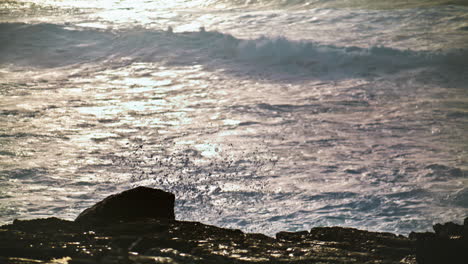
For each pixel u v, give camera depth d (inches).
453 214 453.7
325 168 576.1
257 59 1160.2
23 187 517.0
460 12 1414.9
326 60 1130.7
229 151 634.8
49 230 130.1
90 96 922.1
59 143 666.2
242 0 1679.4
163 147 652.1
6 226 133.2
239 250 128.4
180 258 115.3
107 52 1241.4
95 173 560.7
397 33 1294.3
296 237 156.8
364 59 1121.4
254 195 502.0
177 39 1270.9
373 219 449.4
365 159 606.5
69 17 1487.5
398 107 844.6
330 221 444.8
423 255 124.3
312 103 866.1
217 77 1055.6
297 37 1278.3
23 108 835.4
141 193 171.8
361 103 870.4
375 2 1578.5
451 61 1103.6
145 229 143.7
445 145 658.8
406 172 560.4
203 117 789.9
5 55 1221.7
